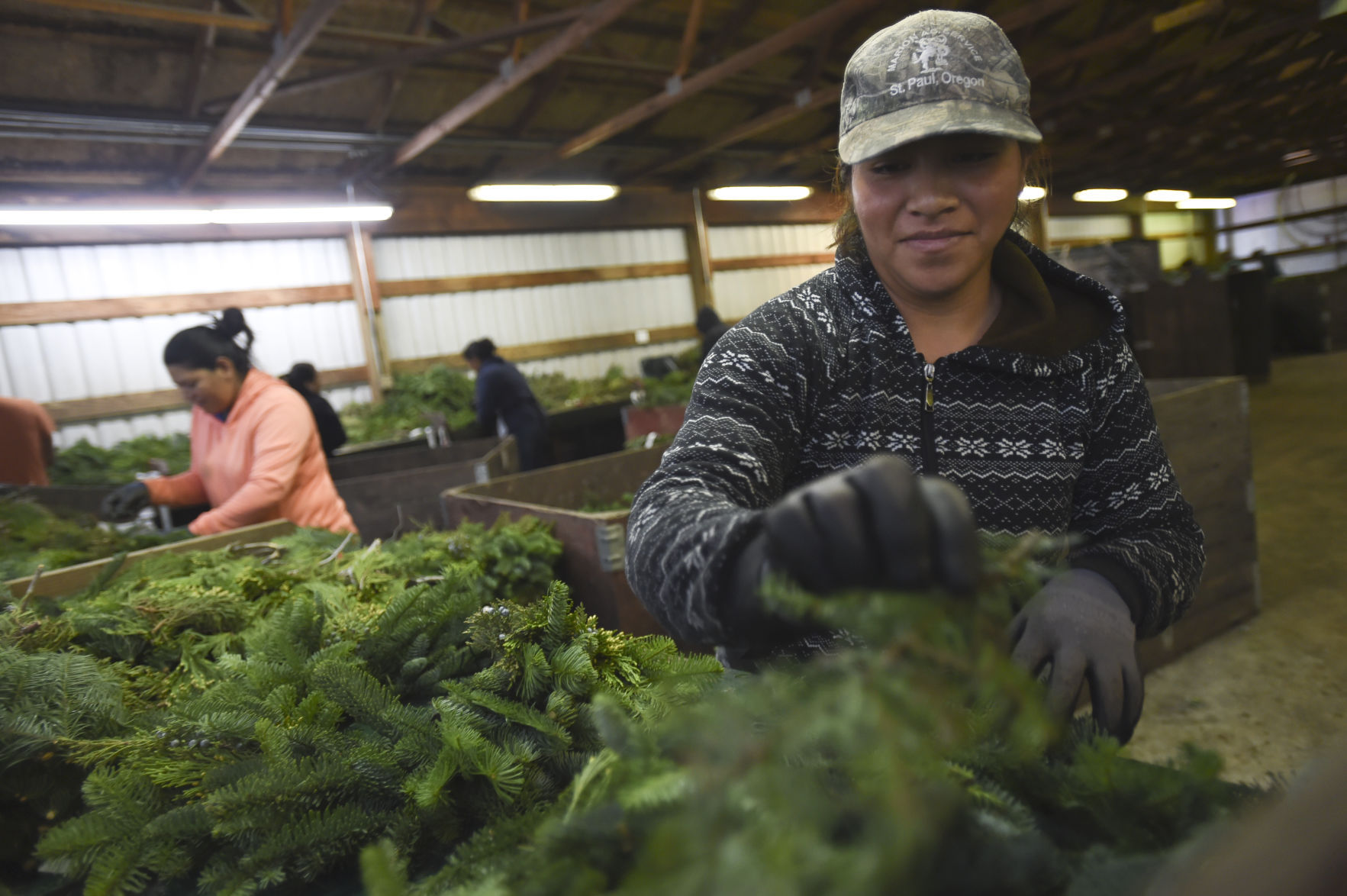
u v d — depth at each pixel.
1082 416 0.97
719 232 11.53
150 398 7.36
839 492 0.37
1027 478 0.94
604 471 3.79
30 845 1.06
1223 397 3.17
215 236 7.58
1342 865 0.19
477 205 9.18
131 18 5.59
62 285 6.99
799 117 10.20
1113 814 0.52
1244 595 3.28
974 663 0.32
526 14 6.01
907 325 0.96
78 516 3.21
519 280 9.61
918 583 0.35
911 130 0.81
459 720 0.90
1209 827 0.45
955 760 0.52
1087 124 10.91
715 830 0.29
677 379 8.45
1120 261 8.85
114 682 1.19
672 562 0.57
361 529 4.11
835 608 0.35
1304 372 9.77
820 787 0.39
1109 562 0.90
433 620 1.13
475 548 2.28
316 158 7.95
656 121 9.11
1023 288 0.98
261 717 0.97
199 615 1.50
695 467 0.75
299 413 2.70
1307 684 2.74
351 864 0.85
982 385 0.93
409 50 5.72
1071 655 0.79
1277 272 13.51
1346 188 18.39
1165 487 0.99
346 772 0.87
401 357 8.88
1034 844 0.45
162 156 7.10
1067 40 9.47
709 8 7.27
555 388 9.28
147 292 7.36
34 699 1.10
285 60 5.14
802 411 0.91
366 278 8.45
